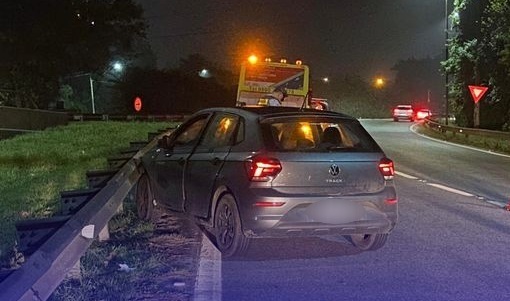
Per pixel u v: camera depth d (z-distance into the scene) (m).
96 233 6.81
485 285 6.65
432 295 6.30
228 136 8.08
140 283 6.41
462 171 17.88
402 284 6.68
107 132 29.78
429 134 38.38
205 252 7.85
